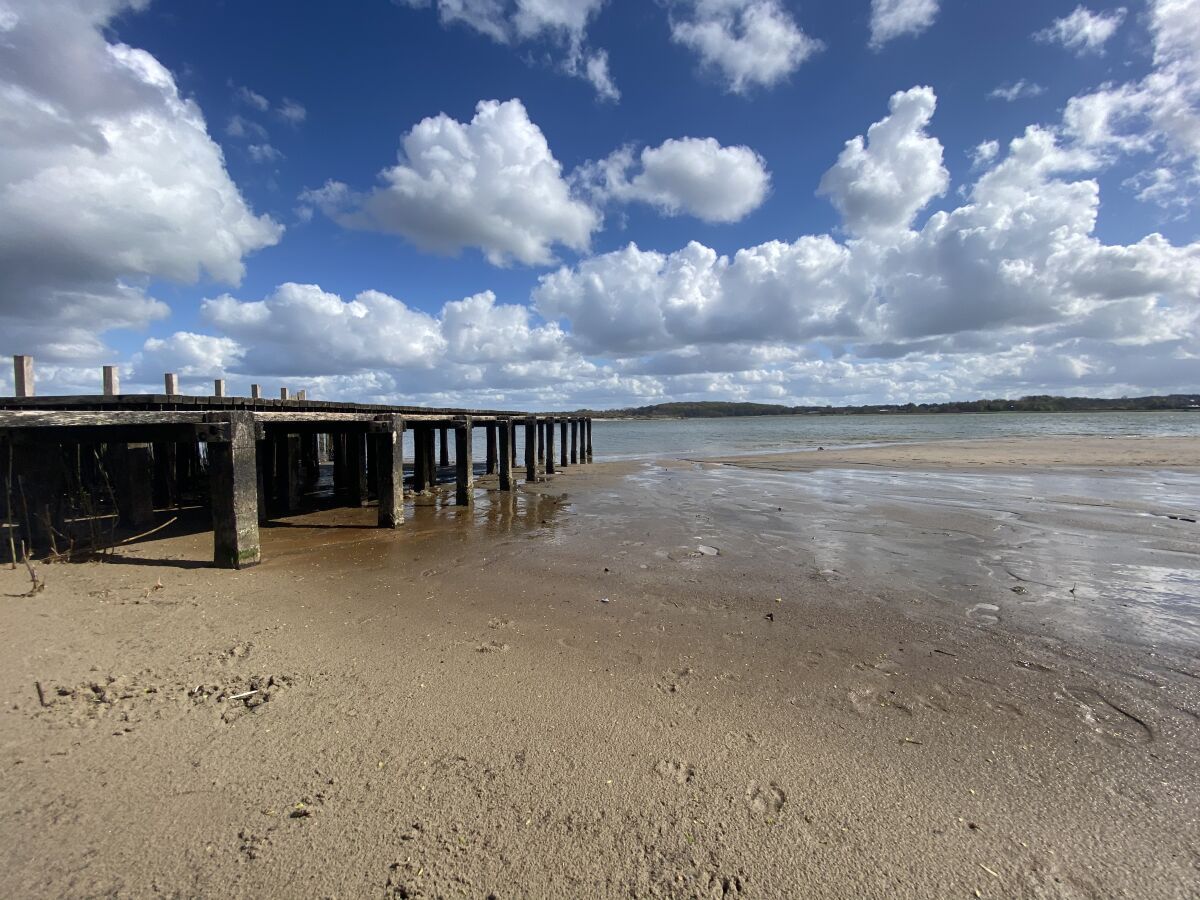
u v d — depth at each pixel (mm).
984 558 8070
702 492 15578
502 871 2357
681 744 3336
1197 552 8367
